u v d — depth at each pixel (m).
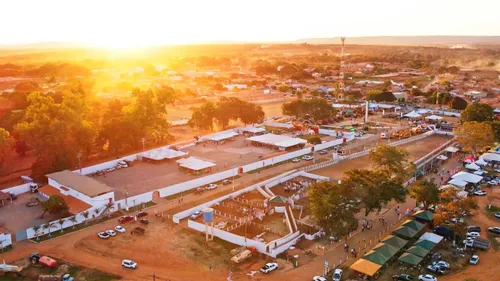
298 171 125.50
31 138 120.12
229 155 144.88
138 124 150.12
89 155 143.50
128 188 113.00
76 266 75.06
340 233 81.94
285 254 79.19
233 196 109.06
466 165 126.38
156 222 93.88
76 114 131.75
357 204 86.12
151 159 136.62
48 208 92.81
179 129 187.50
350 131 176.12
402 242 78.50
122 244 83.56
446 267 72.88
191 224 91.25
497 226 90.94
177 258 78.31
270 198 104.94
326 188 88.88
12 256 78.50
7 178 123.06
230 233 84.81
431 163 132.00
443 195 93.12
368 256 72.94
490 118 173.12
